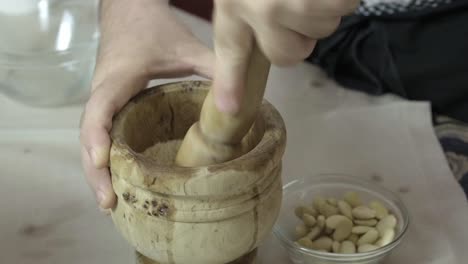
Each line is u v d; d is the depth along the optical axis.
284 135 0.64
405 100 0.96
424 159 0.87
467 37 0.94
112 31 0.82
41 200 0.81
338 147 0.88
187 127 0.71
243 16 0.48
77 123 0.92
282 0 0.45
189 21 1.11
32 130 0.90
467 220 0.79
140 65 0.75
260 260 0.75
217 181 0.59
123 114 0.68
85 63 0.93
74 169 0.85
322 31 0.47
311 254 0.71
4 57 0.92
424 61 0.95
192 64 0.77
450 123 0.95
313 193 0.80
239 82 0.52
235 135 0.60
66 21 0.94
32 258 0.75
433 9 0.95
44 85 0.93
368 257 0.71
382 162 0.86
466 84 0.94
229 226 0.61
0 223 0.78
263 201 0.62
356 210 0.76
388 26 0.96
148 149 0.70
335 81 1.00
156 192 0.60
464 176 0.87
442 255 0.75
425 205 0.81
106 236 0.77
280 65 0.50
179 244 0.62
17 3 0.92
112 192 0.65
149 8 0.83
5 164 0.85
